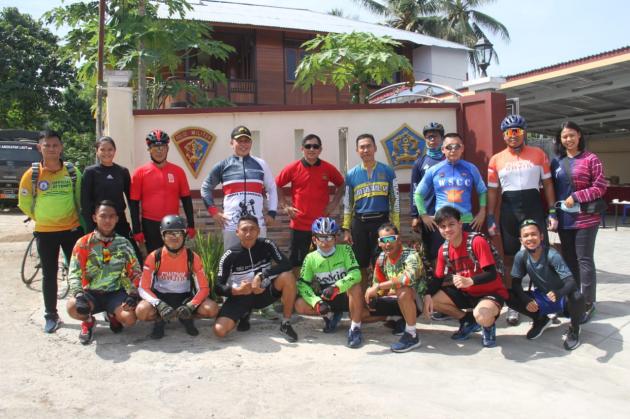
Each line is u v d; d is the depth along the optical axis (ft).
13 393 11.69
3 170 50.52
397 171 20.68
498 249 18.72
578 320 14.12
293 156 20.40
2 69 69.56
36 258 24.31
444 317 17.52
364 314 15.66
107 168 16.08
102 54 23.49
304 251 17.66
